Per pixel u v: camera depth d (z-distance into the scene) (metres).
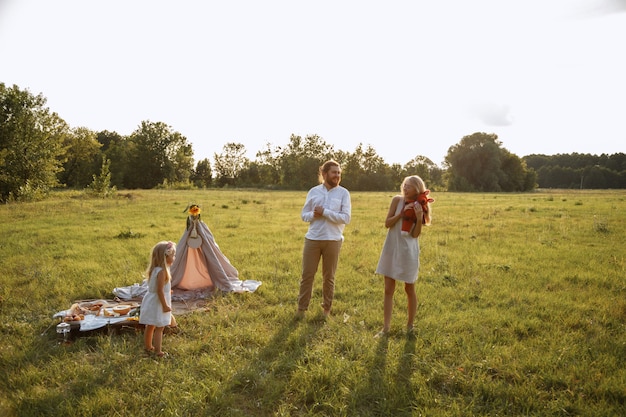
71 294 6.77
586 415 3.61
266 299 6.70
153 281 4.64
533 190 83.00
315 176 79.69
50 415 3.60
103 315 5.59
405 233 5.11
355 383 4.09
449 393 4.02
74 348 4.87
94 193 30.64
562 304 6.45
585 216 18.33
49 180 33.06
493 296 6.94
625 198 34.81
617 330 5.46
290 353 4.77
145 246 10.95
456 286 7.53
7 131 31.55
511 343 5.07
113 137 101.25
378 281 7.83
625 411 3.65
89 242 11.58
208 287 7.27
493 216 18.75
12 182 30.02
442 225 15.72
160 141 77.44
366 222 16.69
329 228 5.89
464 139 80.12
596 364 4.46
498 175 78.50
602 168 119.94
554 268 8.87
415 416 3.61
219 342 5.02
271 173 88.94
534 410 3.73
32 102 33.31
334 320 5.87
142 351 4.77
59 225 15.33
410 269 5.24
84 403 3.71
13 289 6.98
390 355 4.67
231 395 3.87
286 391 3.99
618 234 13.12
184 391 3.95
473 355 4.68
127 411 3.64
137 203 25.20
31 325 5.47
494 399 3.93
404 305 6.43
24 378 4.14
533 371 4.39
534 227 15.11
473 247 11.19
